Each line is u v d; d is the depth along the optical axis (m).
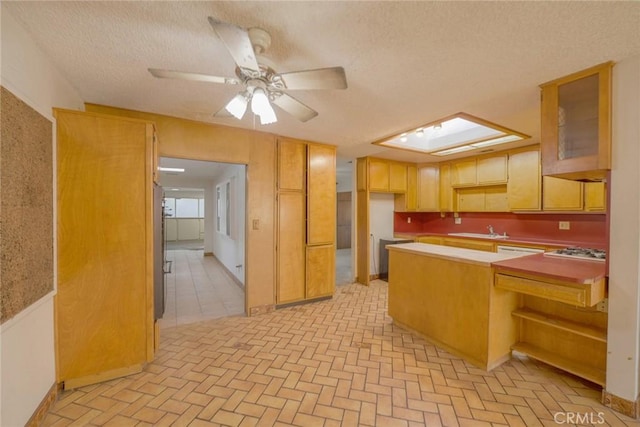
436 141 4.41
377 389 2.01
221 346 2.66
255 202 3.46
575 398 1.90
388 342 2.73
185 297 4.26
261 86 1.68
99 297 2.08
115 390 2.00
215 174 6.88
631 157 1.72
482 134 3.82
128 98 2.43
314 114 2.07
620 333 1.76
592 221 3.82
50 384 1.83
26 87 1.55
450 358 2.42
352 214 5.12
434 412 1.78
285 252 3.69
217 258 7.34
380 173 5.05
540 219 4.38
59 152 1.93
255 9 1.35
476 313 2.30
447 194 5.29
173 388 2.02
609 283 1.81
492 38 1.56
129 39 1.60
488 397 1.92
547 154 2.08
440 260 2.60
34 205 1.62
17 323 1.48
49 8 1.35
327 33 1.53
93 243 2.05
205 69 1.93
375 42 1.60
